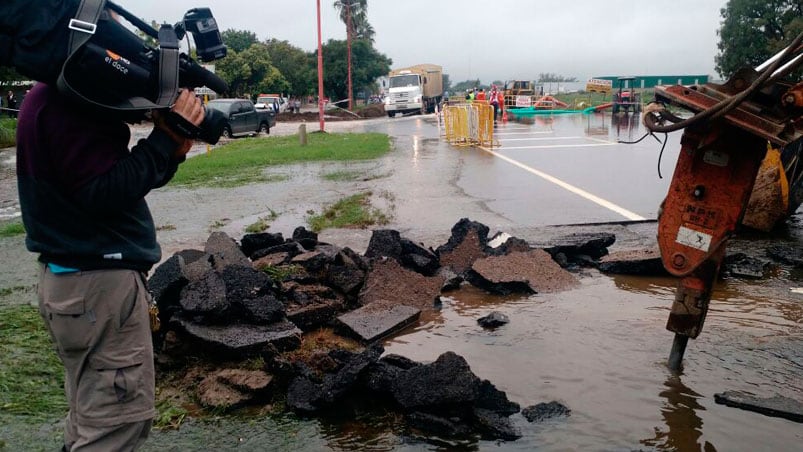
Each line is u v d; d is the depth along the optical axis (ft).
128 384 7.87
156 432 11.28
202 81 8.27
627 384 12.73
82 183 7.21
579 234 23.91
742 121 10.88
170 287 14.55
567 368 13.51
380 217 29.86
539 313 17.02
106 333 7.72
